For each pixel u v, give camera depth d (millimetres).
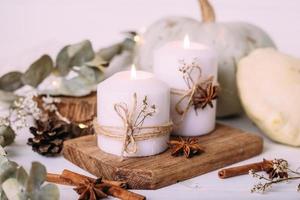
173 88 702
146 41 837
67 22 1118
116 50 876
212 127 732
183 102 703
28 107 754
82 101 750
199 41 807
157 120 645
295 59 776
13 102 771
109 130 638
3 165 590
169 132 671
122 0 1110
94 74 784
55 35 1121
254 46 824
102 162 628
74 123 742
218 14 1109
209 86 705
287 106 729
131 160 637
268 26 1099
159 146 655
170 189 615
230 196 604
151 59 819
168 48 716
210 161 654
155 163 631
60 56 788
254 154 704
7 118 732
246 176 648
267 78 750
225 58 803
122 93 627
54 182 625
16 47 1116
